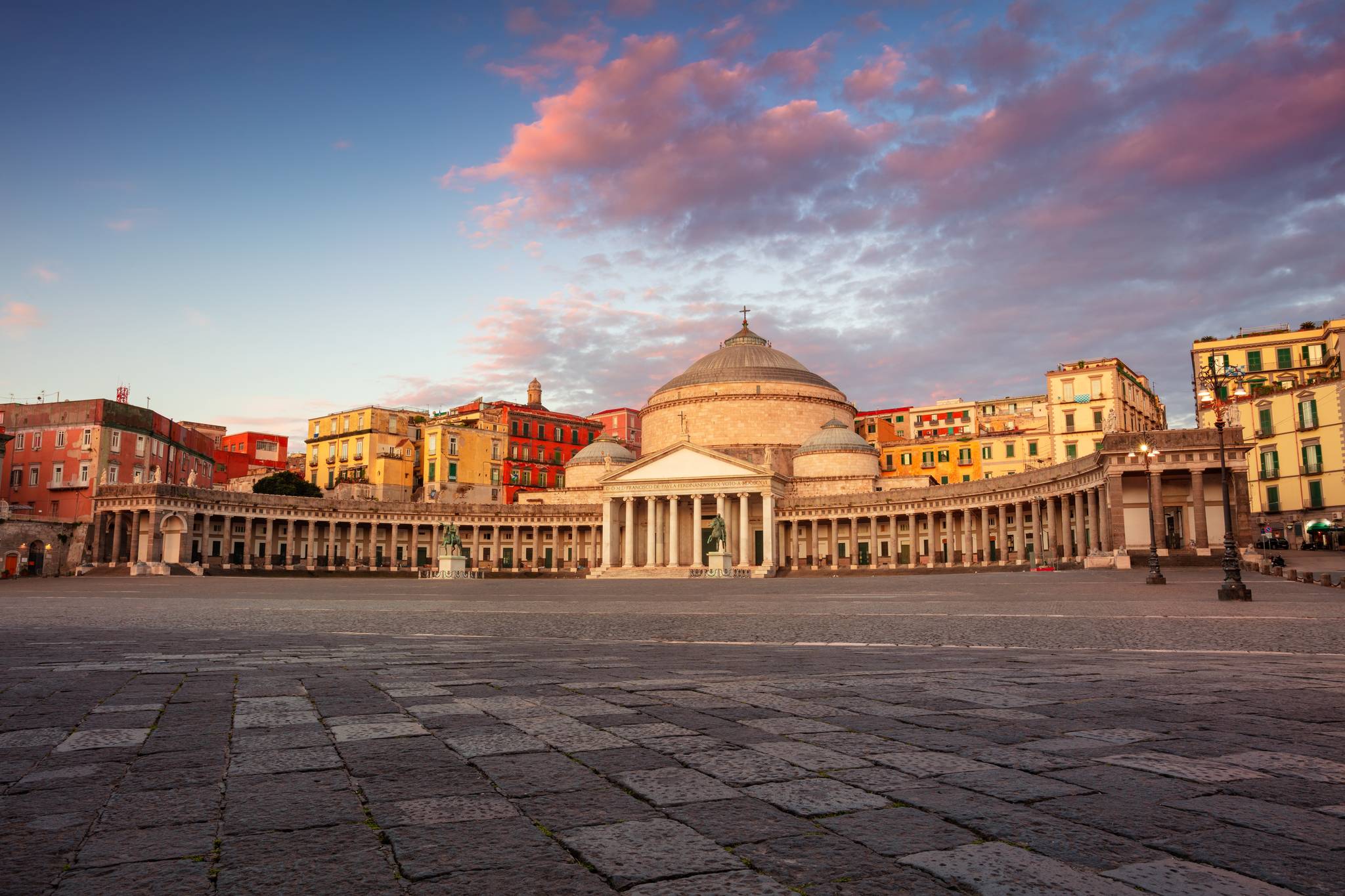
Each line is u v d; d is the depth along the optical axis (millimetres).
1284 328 93938
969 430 140375
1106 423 70812
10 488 96750
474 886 3678
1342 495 76250
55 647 15492
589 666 12125
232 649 14977
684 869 3852
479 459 128750
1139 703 8383
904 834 4344
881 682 10023
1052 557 80062
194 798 5117
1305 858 3980
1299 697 8719
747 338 131250
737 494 102750
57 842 4305
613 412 166125
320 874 3836
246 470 143000
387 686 9852
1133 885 3648
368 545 111062
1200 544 60594
